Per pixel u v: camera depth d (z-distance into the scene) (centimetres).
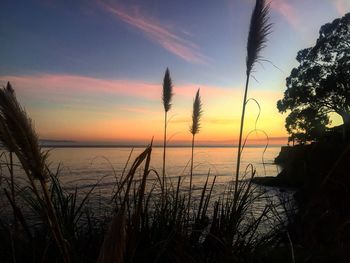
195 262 290
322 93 4262
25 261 291
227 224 337
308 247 341
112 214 304
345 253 319
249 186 349
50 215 203
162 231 322
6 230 297
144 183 211
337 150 764
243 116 377
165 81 481
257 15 387
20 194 276
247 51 391
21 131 182
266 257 329
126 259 241
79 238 318
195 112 489
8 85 360
